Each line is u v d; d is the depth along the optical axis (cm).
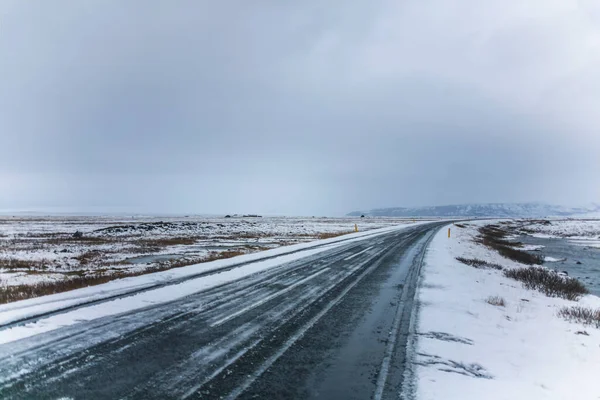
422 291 1071
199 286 1071
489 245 3678
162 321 715
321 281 1195
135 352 549
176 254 2291
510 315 888
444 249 2405
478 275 1498
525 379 512
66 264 1866
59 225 6262
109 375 466
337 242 2777
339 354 568
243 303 881
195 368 496
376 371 507
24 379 450
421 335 675
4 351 540
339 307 864
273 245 2855
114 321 707
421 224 6888
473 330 723
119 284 1082
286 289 1057
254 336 641
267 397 420
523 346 660
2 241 3203
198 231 4712
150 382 450
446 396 438
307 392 437
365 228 5459
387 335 668
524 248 4084
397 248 2358
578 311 1032
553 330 798
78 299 880
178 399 408
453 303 935
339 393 437
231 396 419
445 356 575
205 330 667
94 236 3828
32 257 2147
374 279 1250
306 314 795
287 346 596
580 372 559
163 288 1036
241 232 4575
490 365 555
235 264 1548
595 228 7900
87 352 543
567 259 3127
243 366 509
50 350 547
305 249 2238
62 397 407
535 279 1636
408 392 445
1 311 758
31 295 998
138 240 3353
